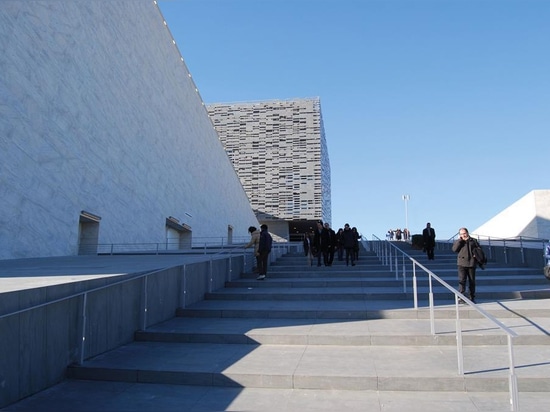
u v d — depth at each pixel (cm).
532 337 706
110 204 2128
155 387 577
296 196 6919
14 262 1284
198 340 759
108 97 2136
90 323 661
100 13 2066
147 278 828
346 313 882
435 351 676
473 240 977
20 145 1505
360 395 538
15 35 1492
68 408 500
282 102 7281
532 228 3134
